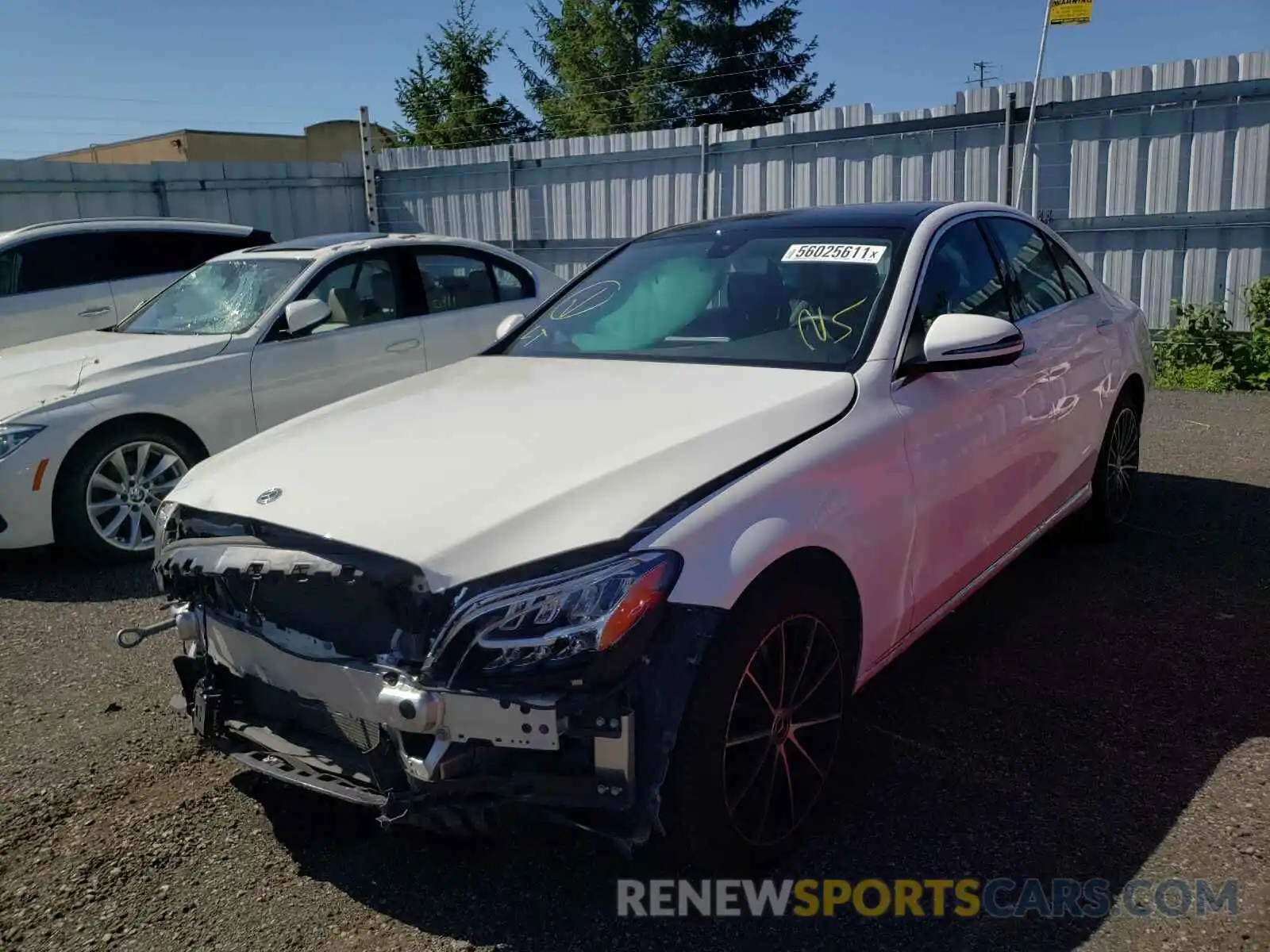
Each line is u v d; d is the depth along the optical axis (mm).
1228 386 8859
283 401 5996
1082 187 9633
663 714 2312
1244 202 8875
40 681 4027
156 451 5594
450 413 3076
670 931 2451
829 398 2906
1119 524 5078
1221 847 2662
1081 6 9188
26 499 5152
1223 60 8680
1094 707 3449
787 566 2545
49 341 6496
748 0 33281
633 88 32031
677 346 3500
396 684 2281
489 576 2238
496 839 2787
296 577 2402
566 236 13508
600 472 2484
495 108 32219
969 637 4043
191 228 8844
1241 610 4199
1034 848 2707
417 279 6742
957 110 10102
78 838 2939
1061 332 4219
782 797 2654
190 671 2902
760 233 3904
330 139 32031
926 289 3428
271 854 2830
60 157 38344
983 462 3432
